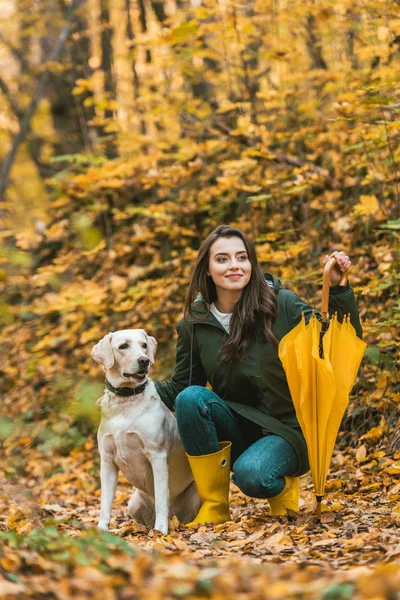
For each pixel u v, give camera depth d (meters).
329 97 7.65
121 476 5.68
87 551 2.58
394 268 5.25
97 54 11.55
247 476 3.40
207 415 3.60
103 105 7.79
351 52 7.39
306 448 3.58
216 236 3.70
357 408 5.29
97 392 2.10
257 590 2.23
